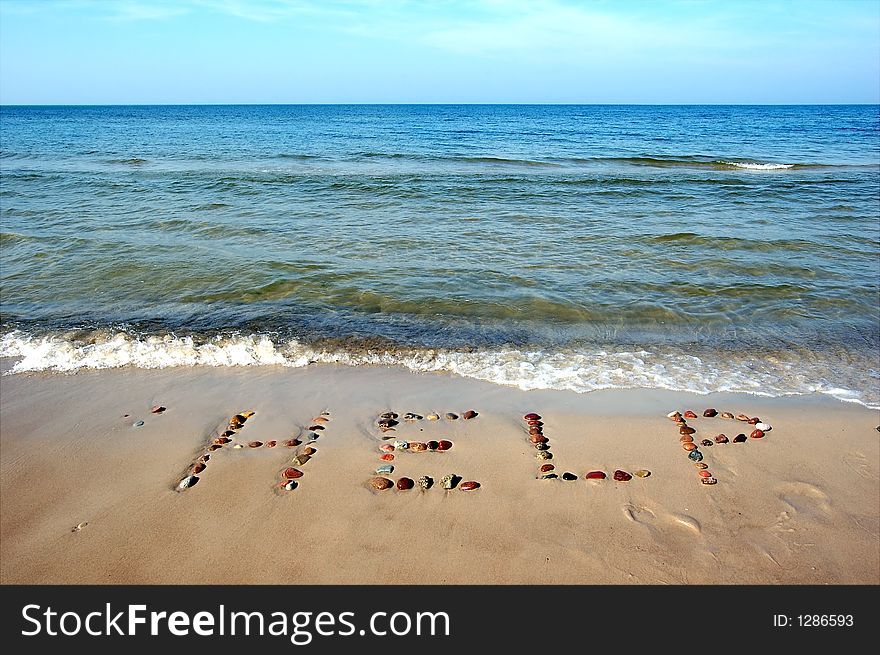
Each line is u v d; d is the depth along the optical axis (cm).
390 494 394
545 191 1692
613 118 8456
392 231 1173
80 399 535
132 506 386
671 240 1111
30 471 426
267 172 2125
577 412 511
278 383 566
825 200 1588
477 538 355
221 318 734
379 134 4716
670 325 724
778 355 642
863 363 622
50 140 3875
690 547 349
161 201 1493
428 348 650
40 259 966
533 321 731
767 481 413
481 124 6538
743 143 3938
